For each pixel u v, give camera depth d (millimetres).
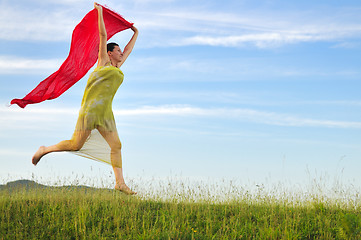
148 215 7250
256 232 6617
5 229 6527
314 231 6656
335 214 7656
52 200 7719
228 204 8469
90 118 7277
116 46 7977
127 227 6422
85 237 6180
